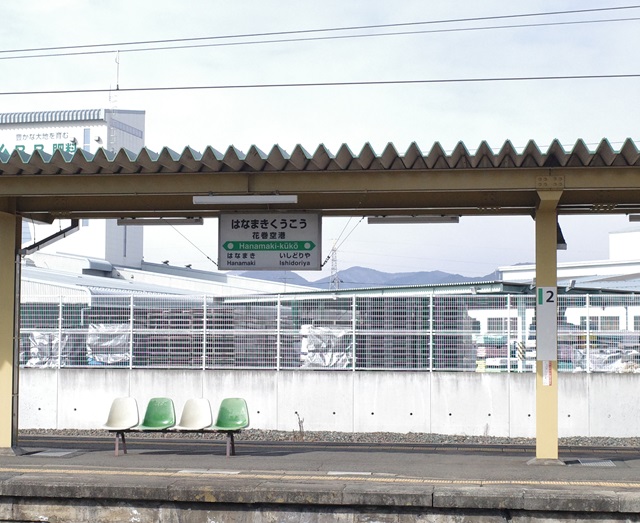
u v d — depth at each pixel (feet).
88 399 63.46
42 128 190.39
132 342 63.87
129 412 45.32
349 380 61.16
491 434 59.57
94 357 64.28
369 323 61.93
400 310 61.72
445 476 36.45
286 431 61.31
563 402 59.26
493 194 42.75
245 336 63.05
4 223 44.55
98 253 184.24
